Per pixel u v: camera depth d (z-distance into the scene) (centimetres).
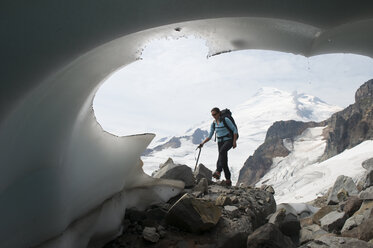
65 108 299
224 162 688
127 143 446
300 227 508
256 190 641
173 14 255
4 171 251
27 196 282
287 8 265
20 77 238
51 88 264
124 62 318
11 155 254
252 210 512
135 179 496
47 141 292
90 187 382
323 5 261
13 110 239
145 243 394
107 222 404
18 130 254
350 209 516
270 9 265
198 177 694
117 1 237
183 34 299
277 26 294
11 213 267
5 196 261
